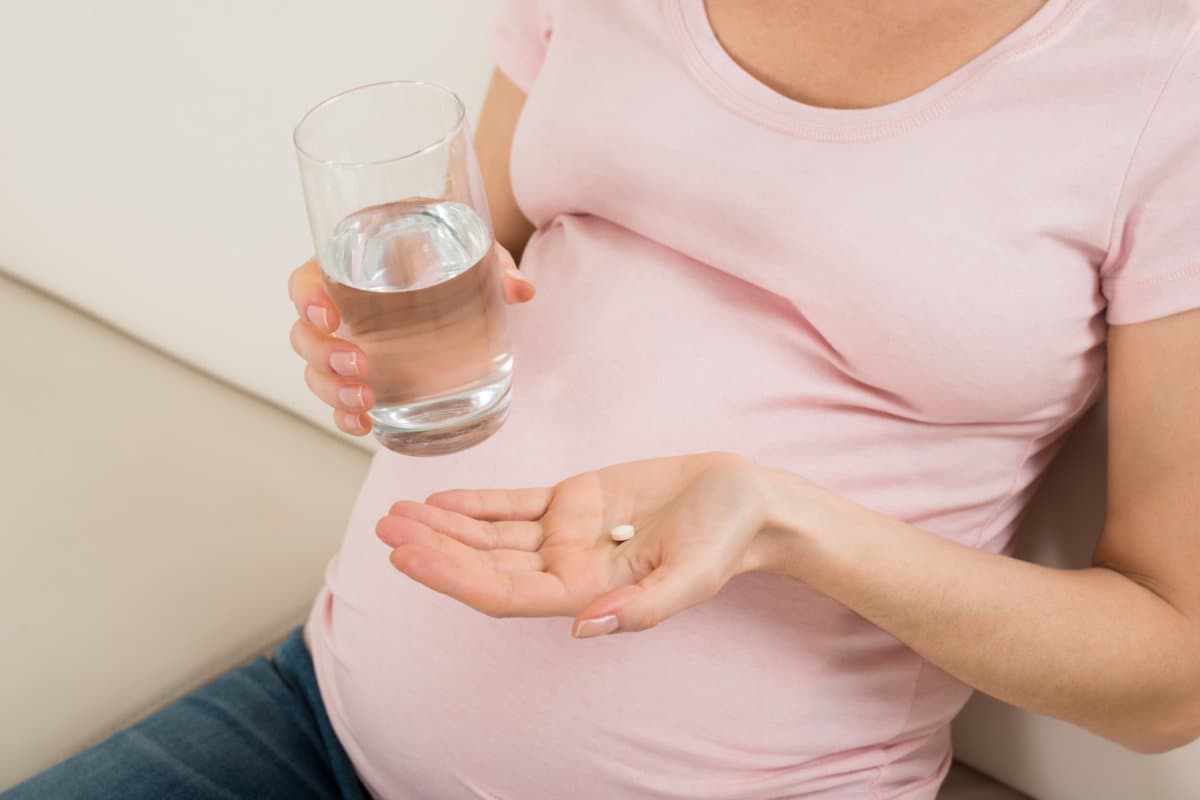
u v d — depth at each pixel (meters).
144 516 1.20
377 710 0.89
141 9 1.19
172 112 1.24
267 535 1.20
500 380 0.65
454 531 0.67
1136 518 0.75
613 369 0.82
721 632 0.79
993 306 0.72
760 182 0.76
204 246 1.30
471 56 1.10
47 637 1.08
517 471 0.83
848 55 0.73
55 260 1.42
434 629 0.84
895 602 0.72
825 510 0.69
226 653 1.10
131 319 1.41
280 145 1.21
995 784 1.02
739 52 0.77
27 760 1.00
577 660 0.79
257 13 1.16
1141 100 0.67
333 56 1.15
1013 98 0.70
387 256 0.57
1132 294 0.71
